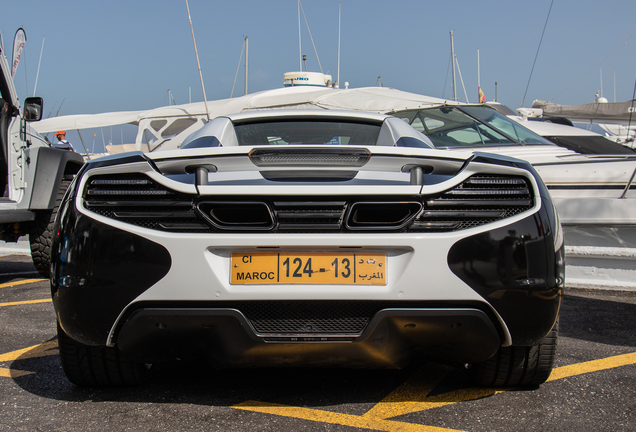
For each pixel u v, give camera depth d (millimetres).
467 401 1938
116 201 1705
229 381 2145
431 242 1621
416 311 1625
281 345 1656
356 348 1672
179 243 1627
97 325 1681
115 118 9320
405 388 2070
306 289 1624
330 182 1673
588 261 4336
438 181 1699
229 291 1618
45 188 4414
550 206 1775
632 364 2375
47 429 1692
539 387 2080
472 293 1626
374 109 5926
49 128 9281
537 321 1684
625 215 4125
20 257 6473
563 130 6266
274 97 6695
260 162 1707
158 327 1669
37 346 2674
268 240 1623
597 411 1848
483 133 5031
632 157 4434
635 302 3793
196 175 1666
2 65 4027
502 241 1648
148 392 2016
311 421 1758
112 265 1650
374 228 1638
